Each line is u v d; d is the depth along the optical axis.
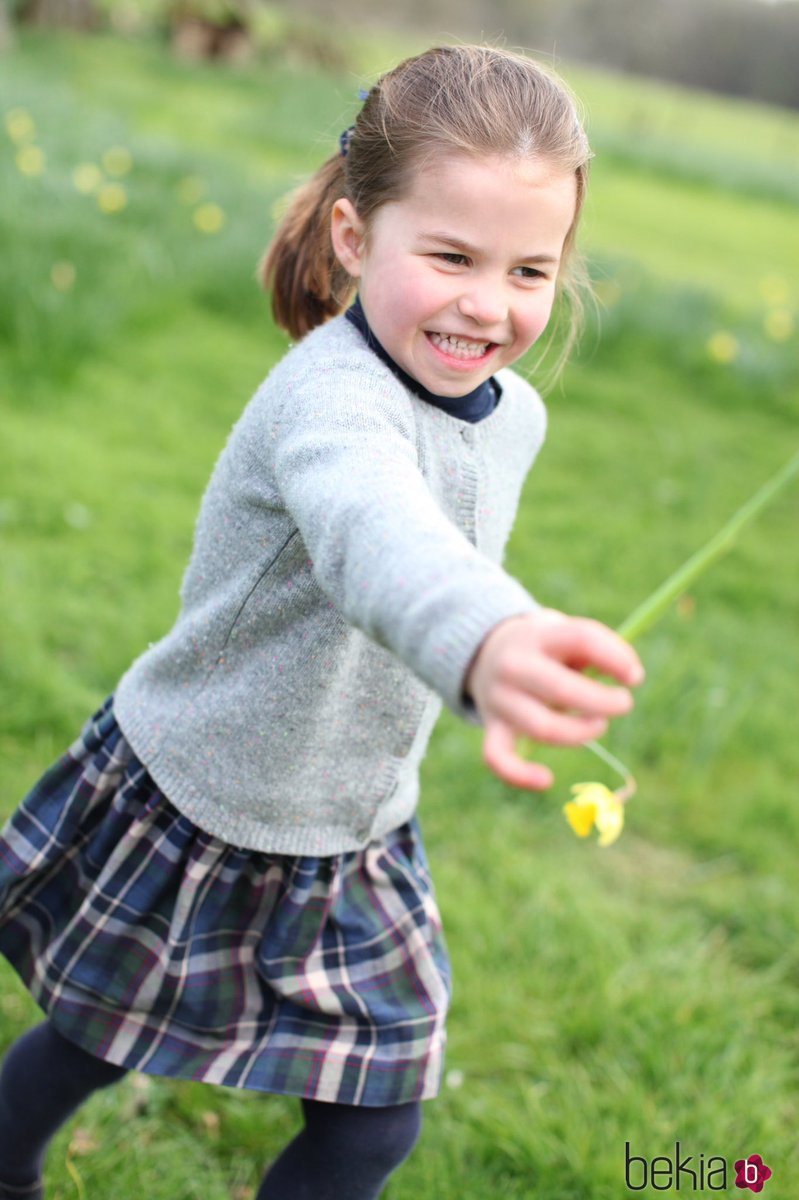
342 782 1.50
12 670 2.89
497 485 1.55
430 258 1.30
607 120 21.25
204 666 1.48
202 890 1.51
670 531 4.71
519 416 1.57
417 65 1.36
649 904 2.73
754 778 3.24
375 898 1.59
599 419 5.86
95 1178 1.86
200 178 7.49
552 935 2.48
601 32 35.66
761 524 5.01
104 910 1.52
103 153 7.46
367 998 1.52
